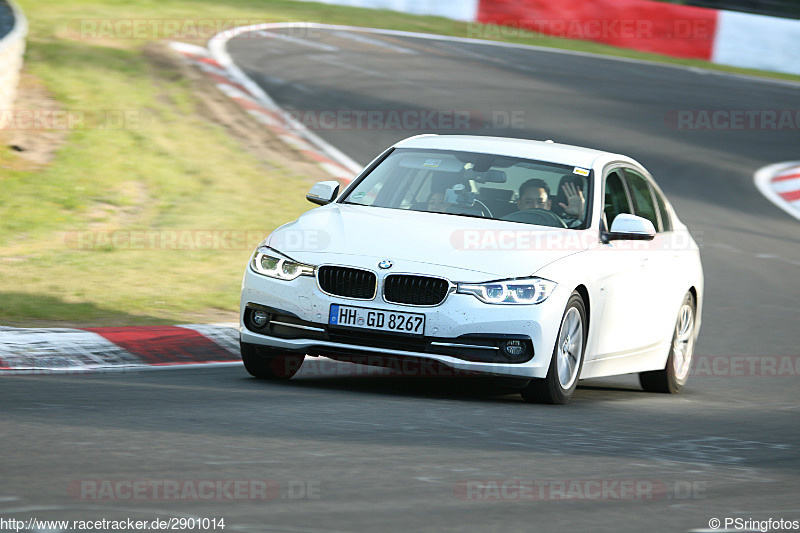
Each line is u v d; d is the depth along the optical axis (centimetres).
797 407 2272
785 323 3456
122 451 1330
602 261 2114
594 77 8406
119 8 8375
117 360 2244
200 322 2681
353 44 8419
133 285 3016
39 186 3953
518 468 1366
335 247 1991
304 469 1282
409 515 1099
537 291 1933
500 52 9000
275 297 1992
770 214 5425
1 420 1492
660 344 2425
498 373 1911
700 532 1112
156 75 6184
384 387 2117
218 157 4800
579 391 2347
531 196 2184
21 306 2631
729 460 1533
